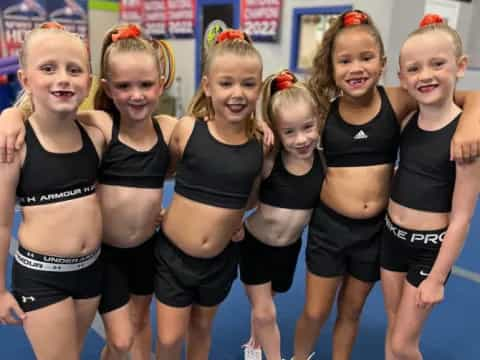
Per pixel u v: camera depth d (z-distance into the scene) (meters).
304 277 3.03
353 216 1.79
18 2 5.94
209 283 1.71
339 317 2.01
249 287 1.91
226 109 1.57
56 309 1.47
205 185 1.62
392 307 1.81
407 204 1.63
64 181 1.43
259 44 5.87
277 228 1.81
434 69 1.50
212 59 1.57
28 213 1.44
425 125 1.61
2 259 1.42
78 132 1.48
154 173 1.63
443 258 1.54
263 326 1.91
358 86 1.71
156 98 1.58
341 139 1.77
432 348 2.29
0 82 4.94
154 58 1.56
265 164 1.77
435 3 5.30
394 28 4.71
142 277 1.79
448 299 2.73
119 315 1.70
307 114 1.66
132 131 1.59
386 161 1.78
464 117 1.51
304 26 5.35
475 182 1.48
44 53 1.32
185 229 1.66
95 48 7.02
